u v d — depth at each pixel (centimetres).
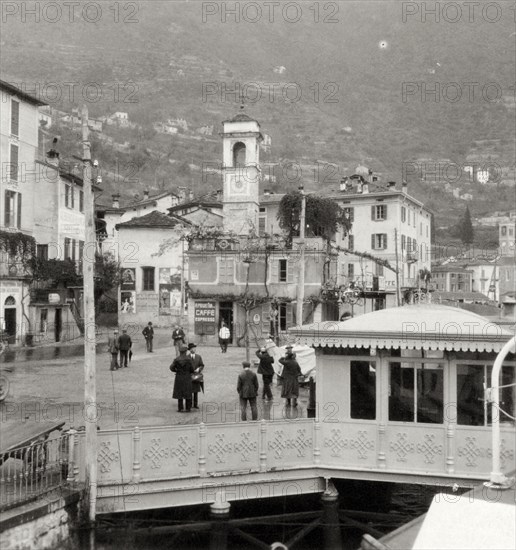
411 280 7712
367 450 1622
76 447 1471
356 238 7638
